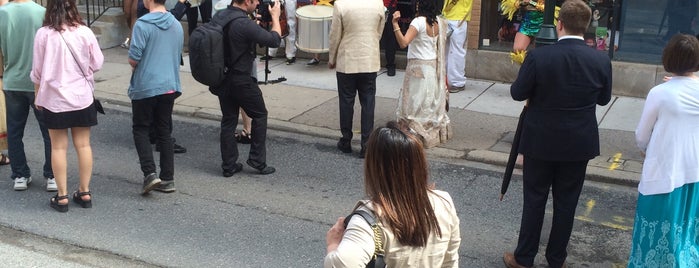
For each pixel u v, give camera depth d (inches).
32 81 223.3
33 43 229.3
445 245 109.4
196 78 246.4
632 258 176.1
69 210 231.8
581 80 173.9
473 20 395.5
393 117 335.0
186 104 356.5
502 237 217.0
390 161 105.0
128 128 325.1
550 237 193.0
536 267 199.6
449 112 344.2
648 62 368.8
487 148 294.4
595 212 237.8
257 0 249.1
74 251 203.9
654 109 164.4
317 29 346.3
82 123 221.0
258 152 264.4
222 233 216.8
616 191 256.1
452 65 374.0
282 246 208.8
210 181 260.8
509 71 396.2
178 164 278.8
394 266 107.0
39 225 220.1
